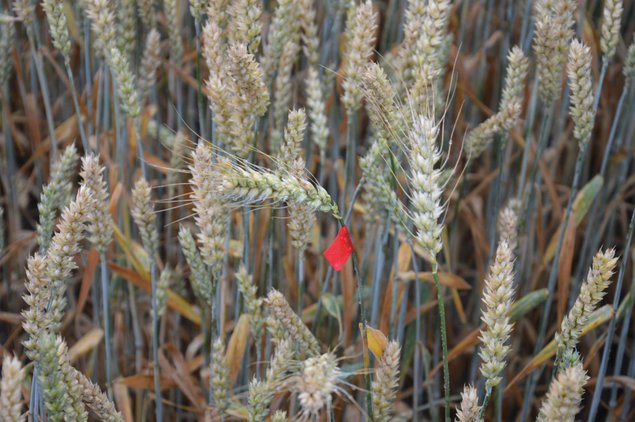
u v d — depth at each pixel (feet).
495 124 3.47
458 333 4.58
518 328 4.06
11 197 4.21
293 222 3.11
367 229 3.61
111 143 4.05
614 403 3.62
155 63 3.80
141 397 3.74
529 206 3.97
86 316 4.39
